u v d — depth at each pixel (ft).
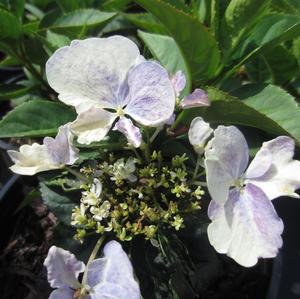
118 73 0.35
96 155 0.41
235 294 0.52
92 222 0.37
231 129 0.33
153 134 0.38
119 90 0.35
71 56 0.35
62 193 0.41
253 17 0.43
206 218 0.41
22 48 0.58
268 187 0.34
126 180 0.39
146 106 0.34
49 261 0.33
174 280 0.41
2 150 0.69
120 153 0.41
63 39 0.54
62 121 0.45
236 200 0.34
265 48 0.45
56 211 0.41
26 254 0.56
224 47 0.45
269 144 0.35
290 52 0.51
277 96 0.44
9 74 0.86
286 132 0.39
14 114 0.44
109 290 0.34
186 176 0.41
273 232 0.33
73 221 0.37
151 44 0.49
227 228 0.33
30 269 0.55
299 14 0.54
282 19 0.47
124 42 0.35
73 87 0.36
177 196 0.37
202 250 0.42
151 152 0.41
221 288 0.52
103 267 0.34
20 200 0.60
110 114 0.35
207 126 0.35
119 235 0.36
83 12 0.58
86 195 0.37
